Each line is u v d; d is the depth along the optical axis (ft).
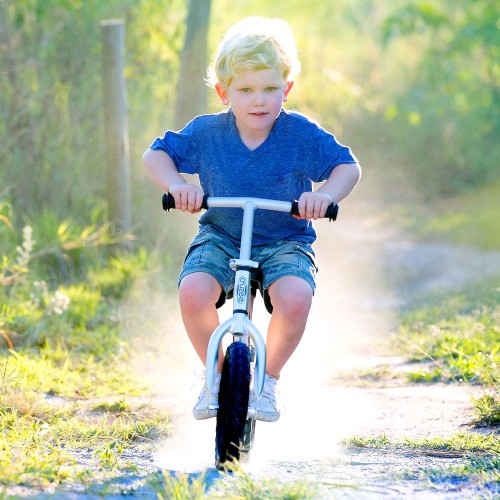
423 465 44.68
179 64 119.85
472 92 184.55
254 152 45.39
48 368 68.64
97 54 115.96
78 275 99.71
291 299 42.65
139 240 108.27
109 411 59.06
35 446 45.62
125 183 102.94
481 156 186.70
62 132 110.93
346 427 55.06
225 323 40.68
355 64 197.47
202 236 45.93
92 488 38.09
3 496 34.94
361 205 176.04
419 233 153.07
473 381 64.03
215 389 43.24
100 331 83.10
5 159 106.73
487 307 90.27
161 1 123.34
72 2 115.65
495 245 144.25
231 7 147.64
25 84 109.09
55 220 101.55
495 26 169.27
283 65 43.73
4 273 85.92
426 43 200.44
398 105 188.44
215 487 37.99
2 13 108.68
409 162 185.98
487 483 40.34
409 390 64.28
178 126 108.88
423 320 90.38
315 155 45.80
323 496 37.42
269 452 48.67
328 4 200.64
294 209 41.52
